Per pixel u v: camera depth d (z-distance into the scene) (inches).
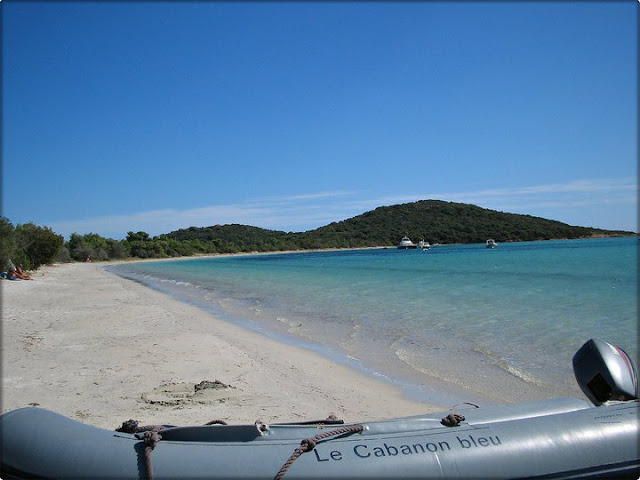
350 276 1143.6
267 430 124.2
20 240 1366.9
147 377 273.9
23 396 235.8
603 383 152.9
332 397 244.8
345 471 112.7
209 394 243.1
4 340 363.6
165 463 111.8
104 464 111.5
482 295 663.1
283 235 5561.0
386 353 343.0
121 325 452.1
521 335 383.9
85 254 2625.5
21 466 114.3
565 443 125.8
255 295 783.7
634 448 128.6
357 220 5851.4
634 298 593.0
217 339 388.2
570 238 4840.1
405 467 115.4
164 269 1860.2
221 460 113.3
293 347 370.9
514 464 120.2
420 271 1237.1
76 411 216.4
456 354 331.6
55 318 488.1
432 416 139.6
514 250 2620.6
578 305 542.0
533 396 242.5
